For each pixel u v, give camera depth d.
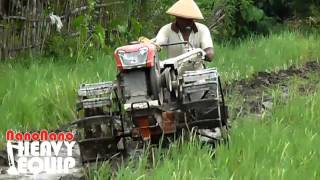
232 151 8.66
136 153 9.52
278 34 28.73
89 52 18.59
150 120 8.73
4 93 12.98
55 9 18.53
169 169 7.88
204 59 10.68
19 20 16.95
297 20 31.78
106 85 9.47
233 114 12.43
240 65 19.45
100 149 9.06
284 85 16.59
